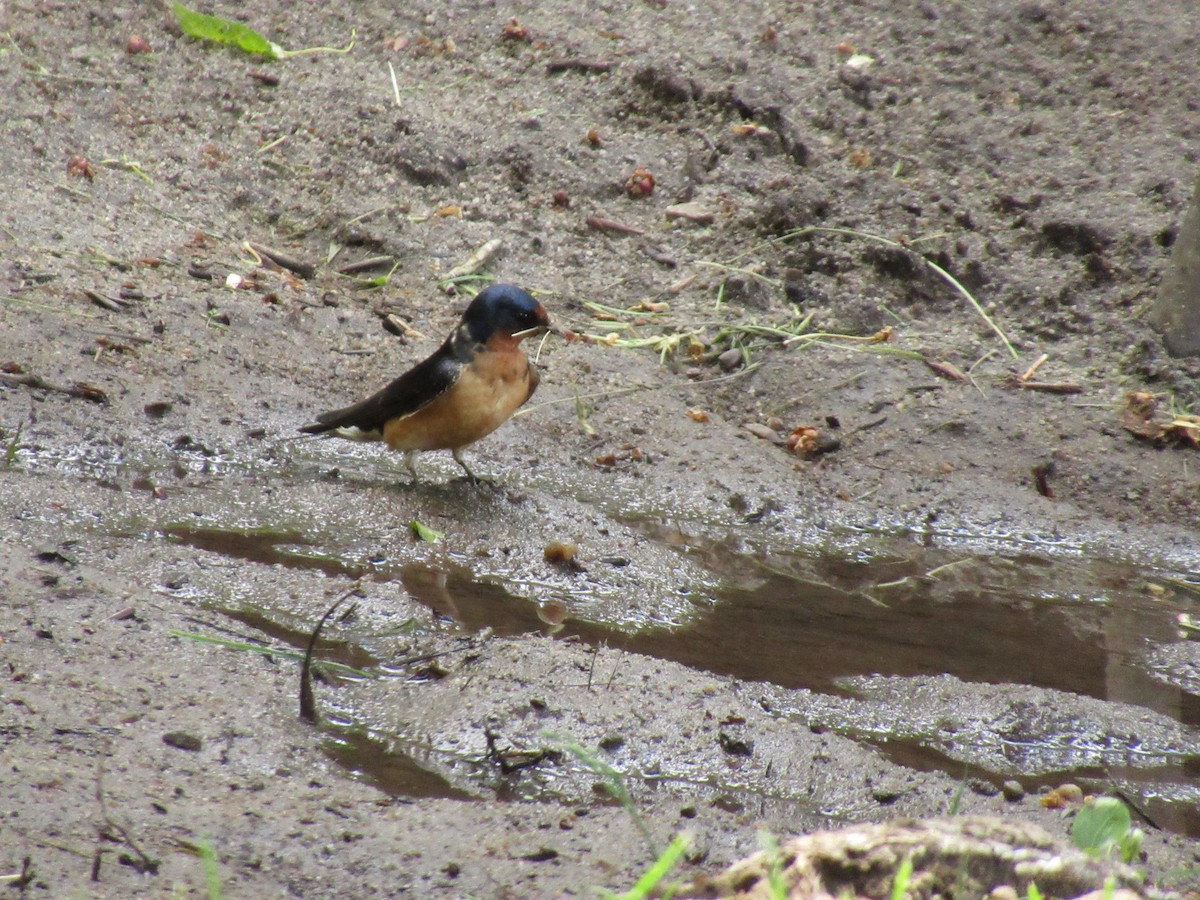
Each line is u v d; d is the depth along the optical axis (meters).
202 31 17.20
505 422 12.38
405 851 6.10
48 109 15.69
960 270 14.82
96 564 8.98
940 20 17.94
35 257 13.48
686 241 15.49
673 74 17.00
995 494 12.04
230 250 14.54
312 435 11.92
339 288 14.37
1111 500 12.09
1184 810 7.41
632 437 12.44
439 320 13.98
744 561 10.76
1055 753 7.96
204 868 5.76
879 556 11.12
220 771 6.67
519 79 17.28
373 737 7.36
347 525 10.41
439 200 15.80
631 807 6.04
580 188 15.98
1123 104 16.75
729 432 12.66
